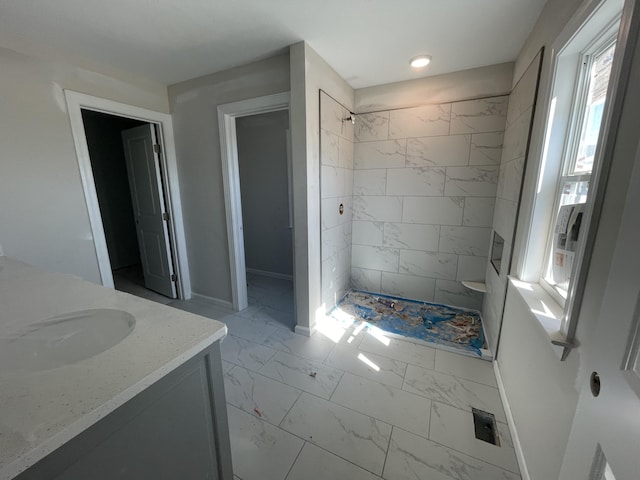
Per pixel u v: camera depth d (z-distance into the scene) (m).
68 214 2.12
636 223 0.54
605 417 0.58
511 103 2.21
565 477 0.74
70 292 1.22
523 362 1.44
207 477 0.97
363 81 2.65
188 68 2.34
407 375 1.94
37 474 0.54
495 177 2.51
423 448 1.42
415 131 2.71
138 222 3.32
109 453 0.66
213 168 2.70
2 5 1.47
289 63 2.09
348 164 2.88
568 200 1.33
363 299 3.07
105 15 1.58
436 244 2.85
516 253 1.72
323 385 1.85
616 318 0.58
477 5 1.52
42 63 1.92
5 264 1.61
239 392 1.79
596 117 1.18
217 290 3.04
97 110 2.27
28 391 0.64
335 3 1.50
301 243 2.26
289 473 1.30
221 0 1.46
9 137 1.81
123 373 0.70
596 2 0.95
